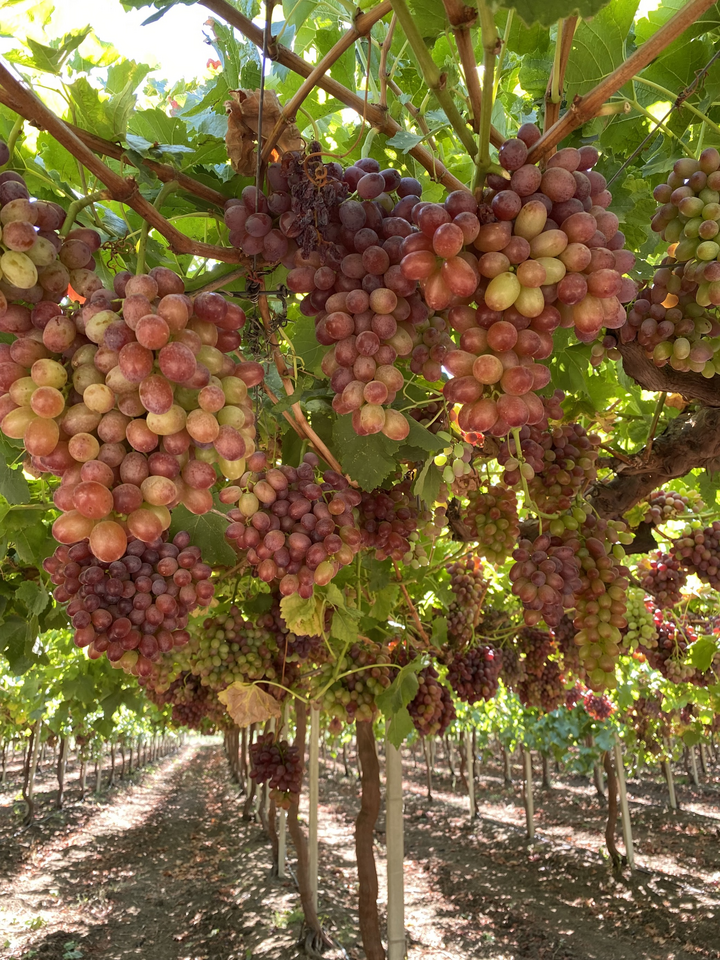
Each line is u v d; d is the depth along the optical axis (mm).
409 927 11023
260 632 3938
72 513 1137
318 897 11688
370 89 2699
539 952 10109
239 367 1319
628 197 2318
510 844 15883
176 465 1163
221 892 12523
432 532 3020
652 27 2289
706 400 2703
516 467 2686
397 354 1533
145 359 1090
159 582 1838
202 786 26422
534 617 2496
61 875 13891
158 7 1688
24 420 1154
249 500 1932
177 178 1773
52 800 20625
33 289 1243
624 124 2502
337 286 1563
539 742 16250
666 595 4430
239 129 1758
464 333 1268
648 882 12922
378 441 2072
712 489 3896
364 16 1499
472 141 1298
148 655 1816
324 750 30766
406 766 28484
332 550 1971
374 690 4023
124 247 1603
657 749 14555
